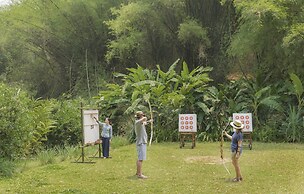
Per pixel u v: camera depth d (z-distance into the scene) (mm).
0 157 10672
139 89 17875
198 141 16828
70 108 16125
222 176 9211
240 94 17625
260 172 9555
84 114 11727
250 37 16297
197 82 17594
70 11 21953
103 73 22312
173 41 20953
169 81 18234
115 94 18625
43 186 8625
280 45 15672
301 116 16078
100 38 22766
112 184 8602
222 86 18312
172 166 10672
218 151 13492
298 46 14891
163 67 21734
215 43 20625
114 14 20953
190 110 17766
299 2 15289
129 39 19797
